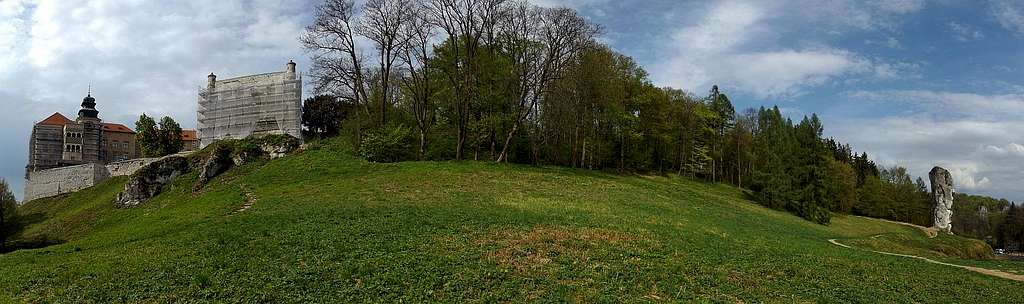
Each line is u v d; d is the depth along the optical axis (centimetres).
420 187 4619
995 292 2331
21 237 6262
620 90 7669
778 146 7794
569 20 6619
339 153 6606
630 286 1953
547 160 7756
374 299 1742
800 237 4281
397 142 6353
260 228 2814
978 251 5584
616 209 3956
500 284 1912
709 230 3422
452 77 6919
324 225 2859
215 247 2406
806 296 2005
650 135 8994
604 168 8819
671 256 2419
